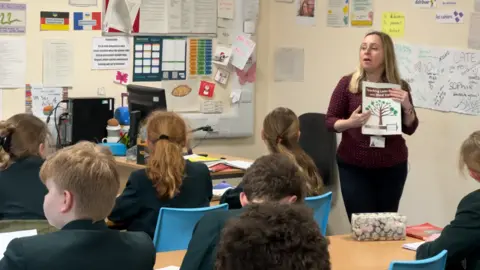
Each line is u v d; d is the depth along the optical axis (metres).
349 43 5.41
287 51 6.09
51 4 5.25
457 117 4.52
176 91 5.88
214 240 2.16
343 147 4.14
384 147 3.99
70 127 5.14
